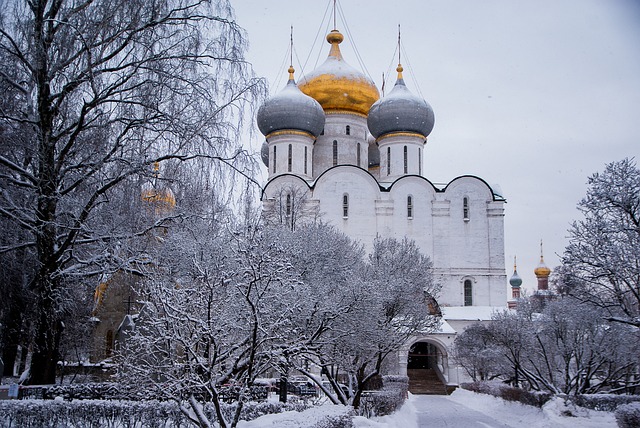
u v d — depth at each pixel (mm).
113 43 20297
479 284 65188
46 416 17406
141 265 20047
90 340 40781
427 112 69875
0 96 18938
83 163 19938
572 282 28406
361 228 66188
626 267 25953
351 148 73312
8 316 21172
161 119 20109
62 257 21562
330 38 78062
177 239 20266
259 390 25141
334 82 73812
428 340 57062
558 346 35781
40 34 19016
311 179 69250
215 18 21156
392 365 46562
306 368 24375
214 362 13586
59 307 20625
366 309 23016
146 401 17719
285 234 27250
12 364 30984
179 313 13891
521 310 40688
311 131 69312
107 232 20109
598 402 31859
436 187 67312
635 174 26969
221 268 14602
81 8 19656
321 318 20625
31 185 18984
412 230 66188
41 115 19406
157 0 20125
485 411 37844
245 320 14984
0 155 19219
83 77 19453
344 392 26484
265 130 69625
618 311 32938
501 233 66188
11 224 19984
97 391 21109
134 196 20359
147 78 20250
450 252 65812
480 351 50062
